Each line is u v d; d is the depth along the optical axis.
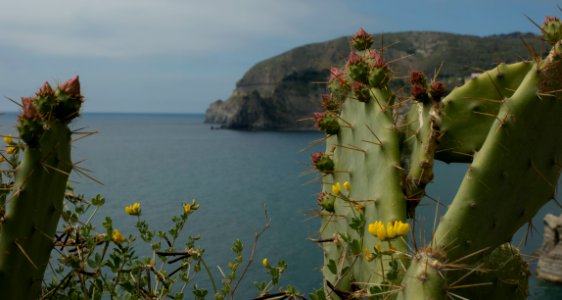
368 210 2.65
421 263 2.03
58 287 2.50
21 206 1.95
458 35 170.00
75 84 2.01
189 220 42.28
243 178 84.56
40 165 1.96
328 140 3.26
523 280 2.53
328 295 2.77
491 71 2.97
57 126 1.99
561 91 2.19
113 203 46.34
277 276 2.94
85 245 2.77
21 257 1.97
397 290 2.09
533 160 2.26
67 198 3.05
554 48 2.20
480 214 2.21
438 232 2.20
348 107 3.04
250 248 31.59
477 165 2.21
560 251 28.38
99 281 2.56
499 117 2.23
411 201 2.69
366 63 2.91
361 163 2.83
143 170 94.94
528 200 2.33
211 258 26.25
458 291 2.27
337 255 2.93
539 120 2.22
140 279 2.83
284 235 36.50
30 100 1.99
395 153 2.67
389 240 2.30
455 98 2.97
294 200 59.31
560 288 27.77
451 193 26.38
